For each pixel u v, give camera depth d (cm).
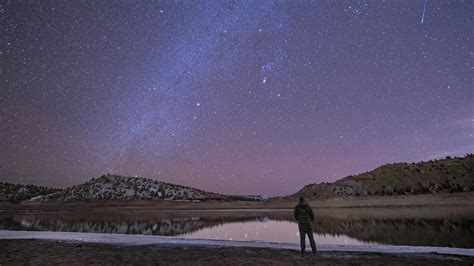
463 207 4969
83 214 5816
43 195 12138
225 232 2420
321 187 11281
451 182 8319
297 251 1112
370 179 10969
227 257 1002
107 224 3356
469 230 2152
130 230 2641
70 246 1253
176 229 2717
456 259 954
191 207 8875
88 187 12394
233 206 9025
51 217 4828
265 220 3759
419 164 11175
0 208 8881
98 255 1045
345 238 1944
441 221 2983
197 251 1130
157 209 8150
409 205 6306
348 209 6138
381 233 2169
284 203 9381
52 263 914
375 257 989
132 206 9575
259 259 960
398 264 879
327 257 987
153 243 1365
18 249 1172
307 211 1004
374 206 6794
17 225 3234
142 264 899
